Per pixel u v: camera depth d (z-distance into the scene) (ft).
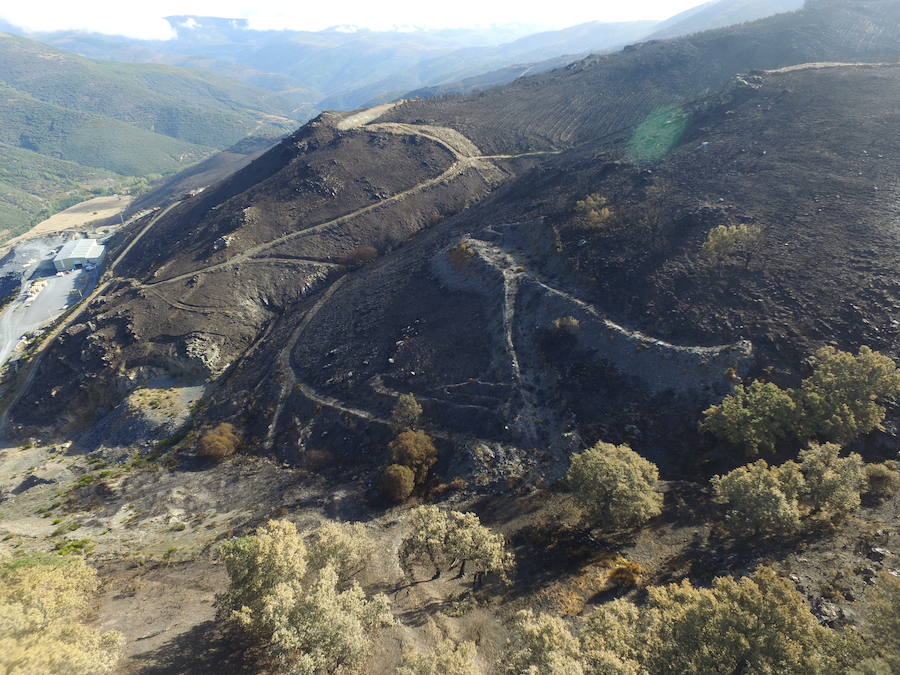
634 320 212.23
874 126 273.54
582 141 523.70
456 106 632.79
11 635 86.58
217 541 174.81
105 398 297.53
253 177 536.01
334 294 341.00
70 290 481.87
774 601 86.94
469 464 185.16
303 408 241.96
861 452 145.38
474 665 91.25
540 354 217.36
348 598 107.24
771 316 187.32
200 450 233.35
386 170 483.92
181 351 303.89
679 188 276.41
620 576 126.21
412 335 257.34
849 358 153.99
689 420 173.27
